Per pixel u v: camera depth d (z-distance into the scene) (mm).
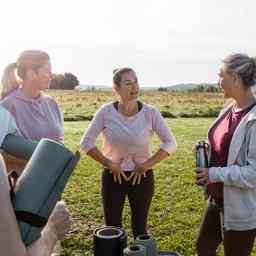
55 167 1717
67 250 5035
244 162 3178
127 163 4180
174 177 8836
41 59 3924
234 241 3307
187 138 15453
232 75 3195
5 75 4043
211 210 3588
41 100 4043
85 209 6703
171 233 5664
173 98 36281
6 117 2795
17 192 1679
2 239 1542
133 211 4238
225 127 3338
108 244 2082
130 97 4098
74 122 22219
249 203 3225
